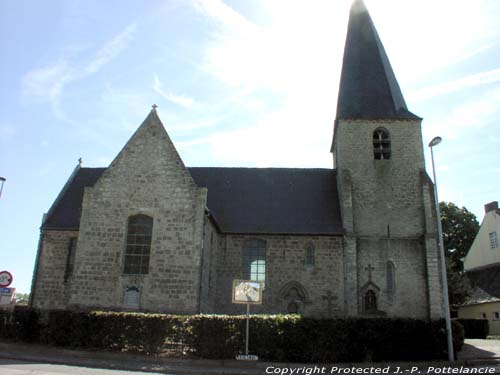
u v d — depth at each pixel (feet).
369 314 84.07
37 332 66.85
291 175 104.73
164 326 61.36
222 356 58.95
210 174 106.42
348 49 108.27
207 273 80.02
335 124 104.06
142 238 76.43
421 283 85.56
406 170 93.81
